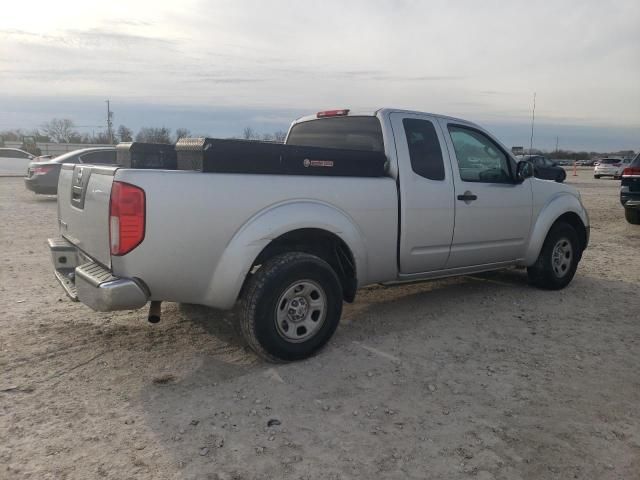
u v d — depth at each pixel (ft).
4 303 17.95
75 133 293.43
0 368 12.96
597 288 21.49
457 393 12.23
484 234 17.89
